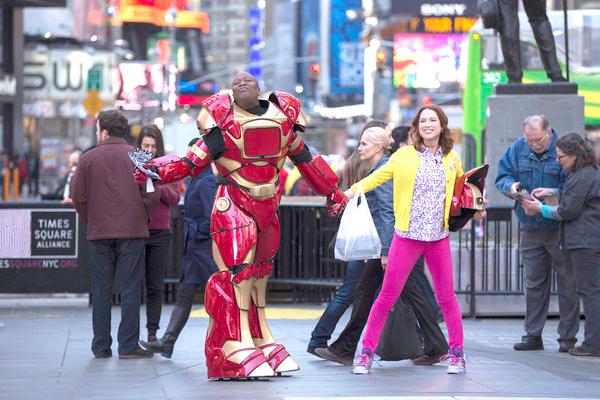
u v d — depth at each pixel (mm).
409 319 11062
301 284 17547
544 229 12484
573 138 11992
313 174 10469
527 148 12641
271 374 10008
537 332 12609
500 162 12820
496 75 29062
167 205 12344
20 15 53344
